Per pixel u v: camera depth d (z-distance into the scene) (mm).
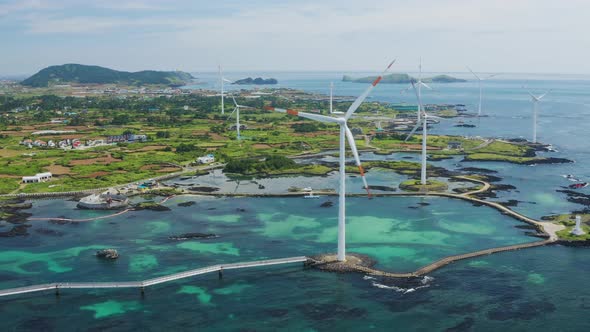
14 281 153875
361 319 130625
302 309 136125
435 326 126938
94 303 140875
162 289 148375
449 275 155625
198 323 129750
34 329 127750
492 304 137625
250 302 140375
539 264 163750
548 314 132000
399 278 153000
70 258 172000
